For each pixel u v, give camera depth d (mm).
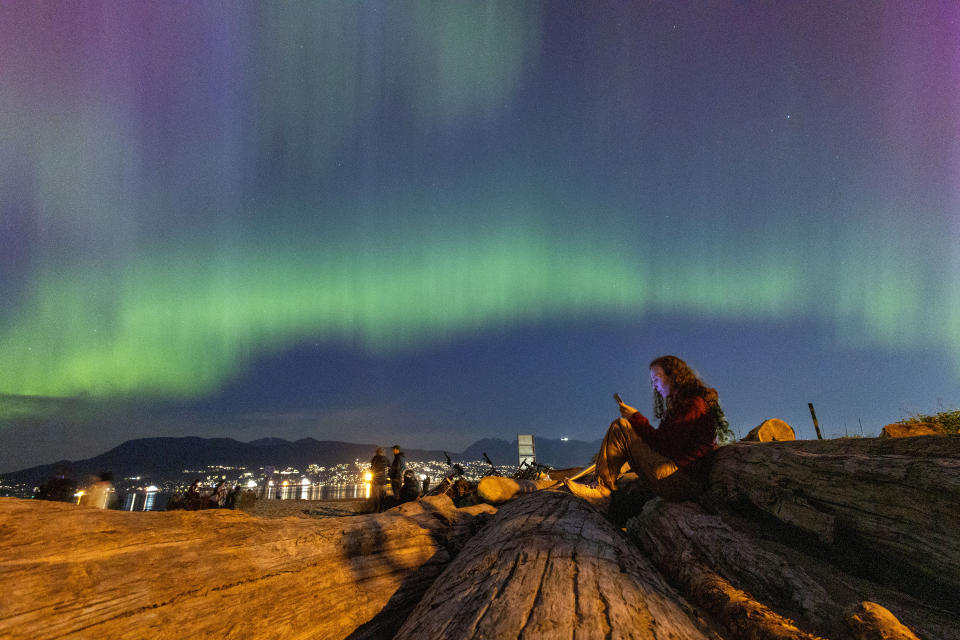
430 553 3283
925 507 2273
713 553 2910
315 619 2250
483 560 2381
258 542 2285
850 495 2711
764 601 2402
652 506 3957
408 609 2777
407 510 3855
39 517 1680
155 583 1772
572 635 1468
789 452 3262
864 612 1944
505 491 5891
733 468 3793
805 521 2945
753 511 3756
